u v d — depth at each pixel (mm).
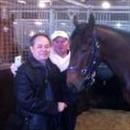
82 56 3016
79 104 4371
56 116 2463
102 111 4656
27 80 2346
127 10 4844
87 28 3084
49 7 4820
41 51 2391
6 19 3986
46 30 4844
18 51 4102
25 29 4559
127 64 3168
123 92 3340
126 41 3184
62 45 2783
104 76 4770
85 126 4086
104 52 3164
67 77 2941
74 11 4859
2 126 3445
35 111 2354
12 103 3369
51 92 2465
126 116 4492
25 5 4613
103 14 4906
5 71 3518
